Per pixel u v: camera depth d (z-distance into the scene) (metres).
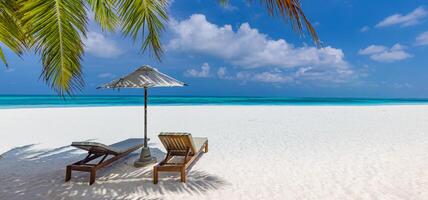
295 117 14.94
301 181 4.55
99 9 4.49
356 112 18.25
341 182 4.48
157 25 4.10
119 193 4.06
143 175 4.86
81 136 9.21
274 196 3.93
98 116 15.30
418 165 5.36
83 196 3.97
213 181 4.55
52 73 3.19
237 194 4.01
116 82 4.71
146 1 3.93
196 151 5.21
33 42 3.06
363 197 3.87
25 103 32.25
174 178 4.70
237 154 6.43
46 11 3.02
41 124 11.91
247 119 13.91
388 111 19.09
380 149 6.84
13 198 3.89
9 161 5.95
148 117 14.91
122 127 11.20
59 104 30.72
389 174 4.84
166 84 4.79
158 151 6.92
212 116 15.52
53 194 4.04
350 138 8.45
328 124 11.88
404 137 8.54
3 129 10.45
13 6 3.17
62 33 3.16
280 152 6.62
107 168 5.29
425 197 3.85
